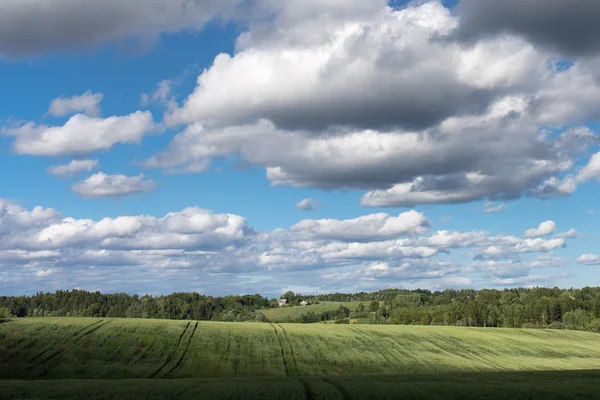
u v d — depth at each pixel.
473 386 38.50
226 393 34.81
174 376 53.94
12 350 57.84
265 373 57.62
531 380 44.72
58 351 58.94
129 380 41.97
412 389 37.06
